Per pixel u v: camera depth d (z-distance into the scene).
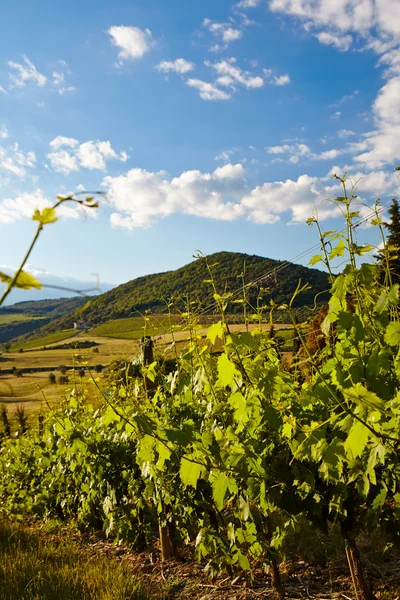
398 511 2.89
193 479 3.18
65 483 6.95
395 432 2.44
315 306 2.91
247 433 3.34
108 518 5.82
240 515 3.54
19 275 0.58
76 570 4.45
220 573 4.36
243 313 3.59
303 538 4.66
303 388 2.98
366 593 3.27
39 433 8.32
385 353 2.47
